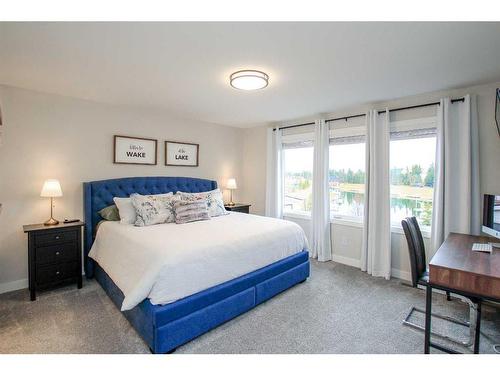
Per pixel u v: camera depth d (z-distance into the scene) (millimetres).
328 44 1873
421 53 2010
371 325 2215
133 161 3701
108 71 2367
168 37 1779
